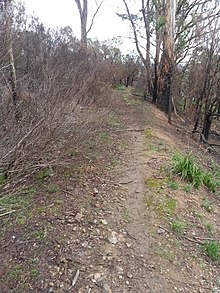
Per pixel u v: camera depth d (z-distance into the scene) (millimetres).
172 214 4156
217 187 5633
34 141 3418
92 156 5547
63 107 4367
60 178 4555
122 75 18922
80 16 17531
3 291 2701
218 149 10219
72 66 7617
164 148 6648
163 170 5305
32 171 3826
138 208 4172
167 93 12805
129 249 3404
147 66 15250
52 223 3590
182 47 13539
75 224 3637
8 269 2922
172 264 3326
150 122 9422
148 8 15359
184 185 4992
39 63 6520
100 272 3035
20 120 3535
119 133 7434
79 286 2859
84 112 5516
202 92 10234
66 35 10688
